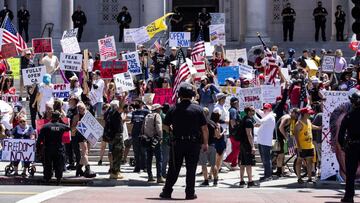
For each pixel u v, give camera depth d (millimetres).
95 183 34312
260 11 65812
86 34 75375
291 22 67312
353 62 51188
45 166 34000
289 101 42812
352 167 26266
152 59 52719
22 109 36750
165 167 34438
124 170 38844
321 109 36719
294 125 36000
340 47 64375
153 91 46219
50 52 45719
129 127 42062
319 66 52750
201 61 45531
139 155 37500
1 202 24812
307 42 66062
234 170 39625
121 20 66812
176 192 29328
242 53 50062
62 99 40938
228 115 38719
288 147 37000
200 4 76938
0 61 47000
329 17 73438
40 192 28250
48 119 35750
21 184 34188
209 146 33656
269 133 35188
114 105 34688
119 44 63719
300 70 43500
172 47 51031
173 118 26078
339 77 48938
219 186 33812
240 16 70438
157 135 34000
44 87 40250
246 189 32250
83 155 34969
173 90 38500
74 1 75375
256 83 44594
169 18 70812
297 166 34125
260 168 41000
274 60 44219
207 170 36031
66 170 37938
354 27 34969
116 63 42969
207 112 33312
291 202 26000
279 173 36750
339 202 26281
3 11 65500
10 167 35969
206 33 63500
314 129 35031
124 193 28375
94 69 49469
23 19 68938
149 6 65312
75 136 35188
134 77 50062
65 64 43281
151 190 30312
